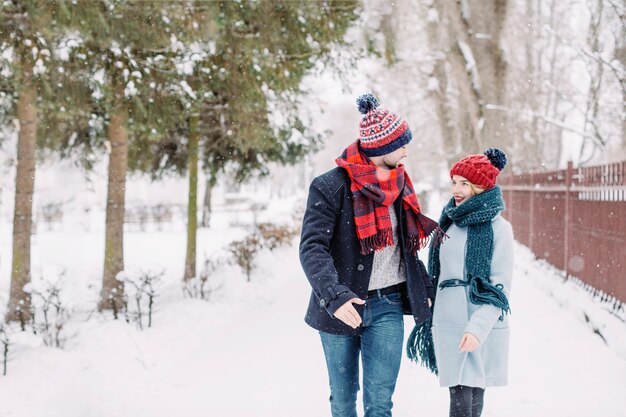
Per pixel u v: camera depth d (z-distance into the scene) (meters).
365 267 2.96
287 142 12.89
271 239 14.52
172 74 7.98
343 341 3.06
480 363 3.28
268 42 8.59
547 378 4.83
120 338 6.37
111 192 8.70
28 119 8.23
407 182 3.16
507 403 4.33
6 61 6.69
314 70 10.04
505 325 3.37
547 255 10.20
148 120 7.92
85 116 9.12
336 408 3.17
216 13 7.83
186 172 14.35
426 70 20.97
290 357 5.85
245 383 5.12
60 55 6.95
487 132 18.27
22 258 8.14
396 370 3.06
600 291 7.05
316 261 2.79
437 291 3.43
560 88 22.17
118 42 7.36
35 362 5.54
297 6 8.48
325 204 2.93
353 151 3.05
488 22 17.69
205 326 7.42
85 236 22.94
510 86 22.12
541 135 25.55
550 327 6.48
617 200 6.44
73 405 4.71
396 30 11.34
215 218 33.69
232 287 9.48
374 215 2.95
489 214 3.31
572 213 8.38
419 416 4.19
